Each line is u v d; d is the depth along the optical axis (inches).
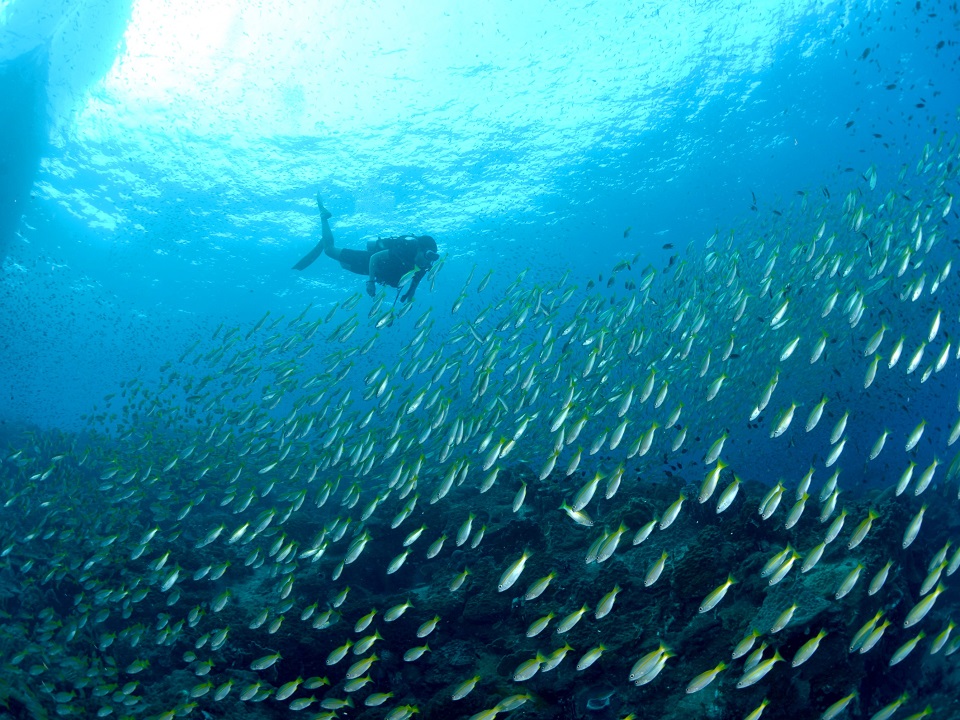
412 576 334.6
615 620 230.8
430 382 370.6
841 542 225.9
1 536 371.9
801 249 436.1
